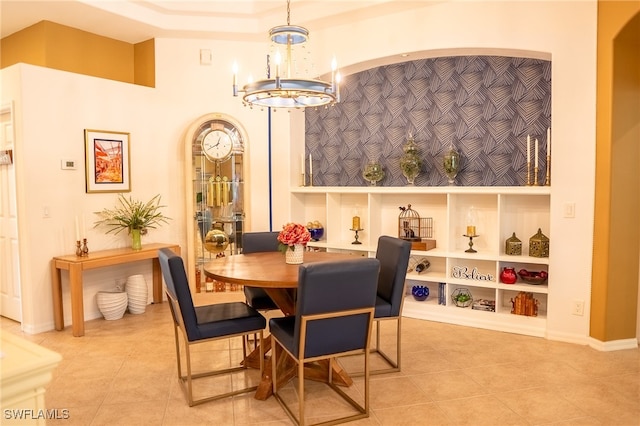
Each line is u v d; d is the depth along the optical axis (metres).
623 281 3.63
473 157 4.59
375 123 5.11
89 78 4.48
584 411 2.72
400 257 3.26
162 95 5.11
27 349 1.17
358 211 5.23
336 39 4.78
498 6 3.97
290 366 3.17
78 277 4.02
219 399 2.91
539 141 4.27
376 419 2.66
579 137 3.71
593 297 3.72
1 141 4.34
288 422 2.64
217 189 5.22
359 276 2.49
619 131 3.52
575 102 3.71
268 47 5.23
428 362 3.46
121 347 3.79
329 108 5.38
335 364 3.12
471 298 4.46
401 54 4.44
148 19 4.74
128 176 4.84
